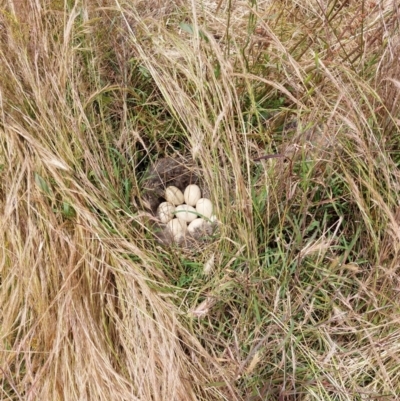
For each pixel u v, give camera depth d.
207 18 1.75
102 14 1.62
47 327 1.37
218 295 1.41
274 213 1.49
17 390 1.37
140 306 1.37
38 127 1.49
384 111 1.49
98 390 1.31
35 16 1.50
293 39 1.72
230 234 1.46
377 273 1.38
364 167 1.45
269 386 1.32
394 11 1.55
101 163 1.52
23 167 1.42
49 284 1.41
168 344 1.35
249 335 1.39
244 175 1.54
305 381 1.35
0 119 1.47
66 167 1.39
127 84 1.64
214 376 1.36
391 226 1.35
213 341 1.39
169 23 1.70
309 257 1.45
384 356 1.36
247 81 1.42
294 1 1.76
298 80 1.59
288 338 1.35
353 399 1.34
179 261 1.49
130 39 1.60
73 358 1.36
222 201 1.46
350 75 1.44
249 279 1.41
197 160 1.61
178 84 1.57
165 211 1.59
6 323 1.39
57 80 1.50
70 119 1.49
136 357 1.34
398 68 1.46
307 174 1.40
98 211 1.47
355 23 1.69
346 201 1.48
